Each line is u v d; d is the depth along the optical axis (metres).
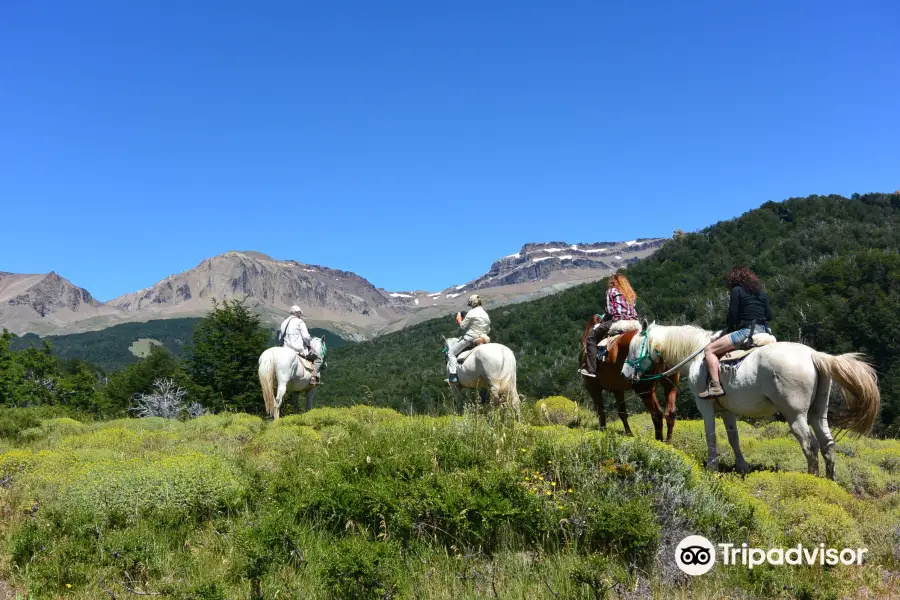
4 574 4.82
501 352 10.66
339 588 4.17
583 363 9.68
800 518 5.40
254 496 6.09
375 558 4.31
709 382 7.49
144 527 5.33
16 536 5.03
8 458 7.48
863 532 5.53
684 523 5.10
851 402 6.72
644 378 8.51
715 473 6.50
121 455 8.22
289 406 21.72
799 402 6.77
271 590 4.28
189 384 29.92
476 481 5.41
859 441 10.84
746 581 4.44
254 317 31.69
